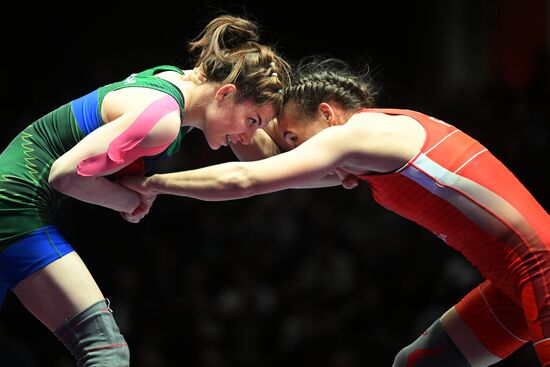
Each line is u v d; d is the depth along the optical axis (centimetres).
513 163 1440
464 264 1242
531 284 552
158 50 1733
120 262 1302
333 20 1820
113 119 572
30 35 1556
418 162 568
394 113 588
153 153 566
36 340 1169
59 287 563
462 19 1766
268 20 1812
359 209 1420
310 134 610
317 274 1323
